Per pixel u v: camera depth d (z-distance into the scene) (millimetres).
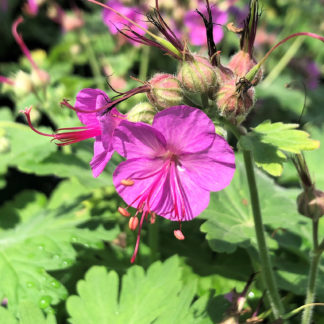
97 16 271
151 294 102
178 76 85
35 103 166
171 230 153
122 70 222
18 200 170
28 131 149
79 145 146
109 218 135
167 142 84
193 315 99
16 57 342
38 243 127
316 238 99
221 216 121
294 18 258
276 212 124
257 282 129
